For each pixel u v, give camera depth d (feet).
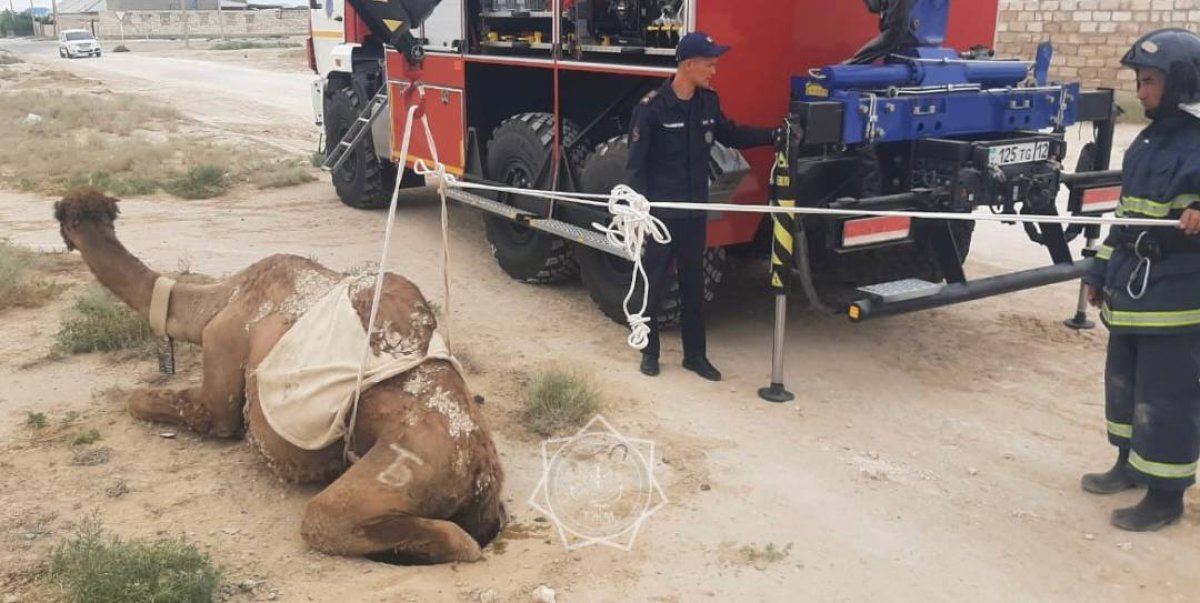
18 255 26.76
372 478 12.67
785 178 17.94
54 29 335.26
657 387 19.52
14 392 18.26
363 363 13.28
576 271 26.40
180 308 16.31
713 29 19.49
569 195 16.06
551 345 21.97
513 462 16.15
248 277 15.64
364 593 12.01
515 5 26.50
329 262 28.37
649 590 12.64
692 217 19.02
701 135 18.69
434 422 13.02
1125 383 15.10
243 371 15.26
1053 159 20.45
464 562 12.98
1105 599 12.75
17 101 74.18
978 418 18.39
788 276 18.49
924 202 18.65
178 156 49.62
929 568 13.38
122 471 15.28
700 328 20.11
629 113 24.03
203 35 300.40
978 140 20.66
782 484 15.61
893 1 19.15
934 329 23.48
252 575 12.41
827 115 17.79
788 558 13.50
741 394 19.31
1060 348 22.24
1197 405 13.96
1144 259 13.91
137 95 85.51
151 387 18.49
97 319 21.13
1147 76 13.62
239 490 14.80
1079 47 69.21
